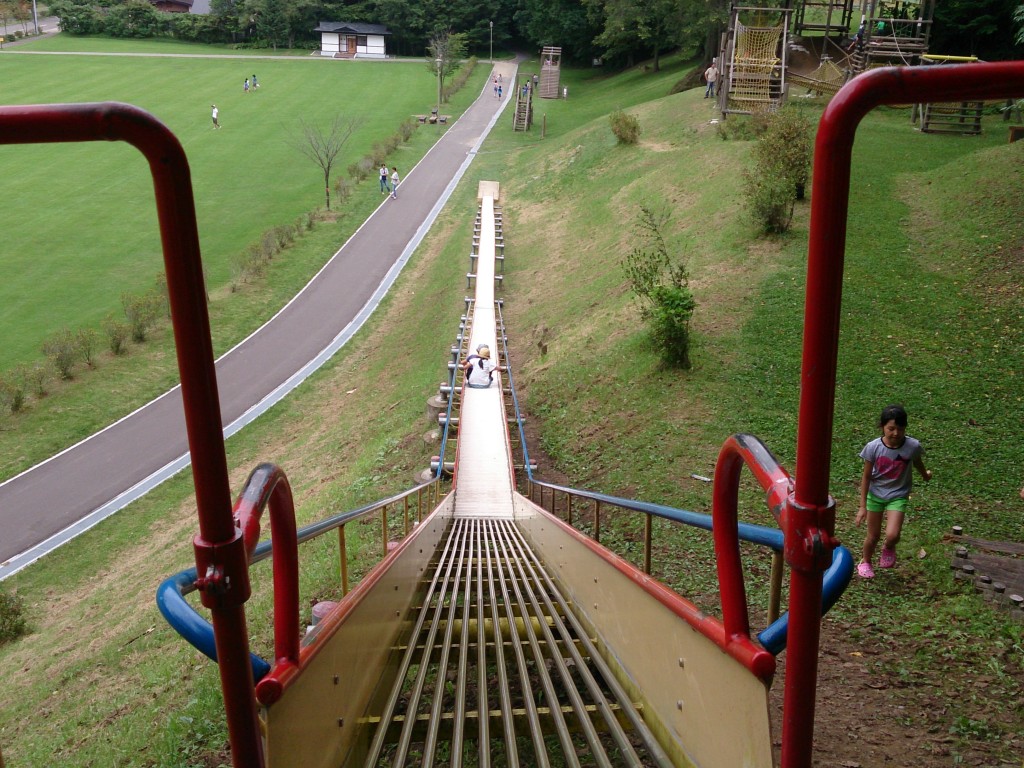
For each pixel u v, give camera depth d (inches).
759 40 1400.1
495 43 4303.6
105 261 1552.7
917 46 1290.6
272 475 95.3
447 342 1013.8
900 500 301.9
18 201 1875.0
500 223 1536.7
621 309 840.9
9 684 495.8
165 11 4724.4
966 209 822.5
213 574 73.5
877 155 1050.1
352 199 1877.5
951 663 239.5
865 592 294.2
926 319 635.5
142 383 1114.7
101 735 312.7
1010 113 1215.6
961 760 190.4
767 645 102.7
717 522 107.4
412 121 2512.3
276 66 3641.7
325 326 1274.6
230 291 1397.6
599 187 1477.6
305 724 118.3
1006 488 404.2
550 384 727.7
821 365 73.9
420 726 183.6
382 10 4109.3
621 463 520.1
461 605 297.6
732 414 547.5
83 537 786.8
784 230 870.4
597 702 183.9
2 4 4296.3
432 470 594.2
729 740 116.5
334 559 432.8
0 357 1182.3
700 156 1269.7
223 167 2148.1
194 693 302.0
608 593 215.0
